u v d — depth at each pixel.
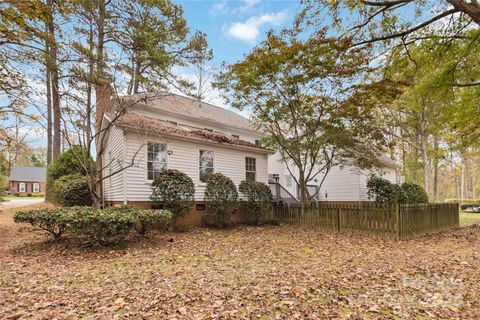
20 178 49.75
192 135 12.65
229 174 14.09
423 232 10.77
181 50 13.20
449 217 12.66
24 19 7.72
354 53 10.23
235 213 13.51
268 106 12.73
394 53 10.18
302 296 4.27
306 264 6.21
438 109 16.78
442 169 43.31
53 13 8.48
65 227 7.94
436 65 10.48
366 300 4.16
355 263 6.30
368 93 11.35
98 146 12.62
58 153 17.59
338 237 10.15
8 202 25.50
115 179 11.87
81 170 15.85
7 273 5.47
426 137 21.69
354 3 7.67
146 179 11.23
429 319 3.57
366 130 12.53
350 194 20.17
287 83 11.78
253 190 13.42
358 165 14.43
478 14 7.52
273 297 4.23
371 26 9.24
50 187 16.97
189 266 6.04
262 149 15.29
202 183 12.93
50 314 3.66
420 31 9.80
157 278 5.15
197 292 4.43
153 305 3.95
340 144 12.83
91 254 7.07
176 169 11.62
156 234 9.91
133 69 10.66
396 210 9.84
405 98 17.70
